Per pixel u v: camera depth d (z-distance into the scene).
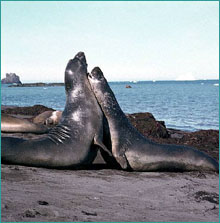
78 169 8.33
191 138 14.76
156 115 29.12
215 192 6.86
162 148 9.01
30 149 7.76
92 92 8.79
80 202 5.25
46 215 4.41
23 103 43.91
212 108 36.50
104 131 8.68
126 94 74.75
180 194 6.49
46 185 6.16
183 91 93.44
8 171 7.00
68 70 8.86
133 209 5.19
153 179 7.82
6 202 4.77
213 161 9.34
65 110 8.70
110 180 7.28
